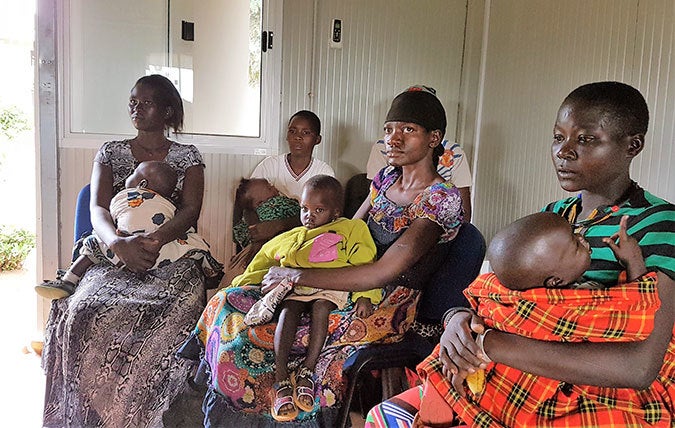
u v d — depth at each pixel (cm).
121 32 280
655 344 102
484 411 114
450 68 330
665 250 105
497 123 313
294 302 164
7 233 455
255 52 296
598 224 117
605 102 113
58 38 267
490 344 111
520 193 291
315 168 282
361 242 171
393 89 322
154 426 189
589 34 242
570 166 117
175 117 237
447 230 167
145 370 189
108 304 191
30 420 213
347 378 163
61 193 278
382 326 167
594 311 102
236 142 300
